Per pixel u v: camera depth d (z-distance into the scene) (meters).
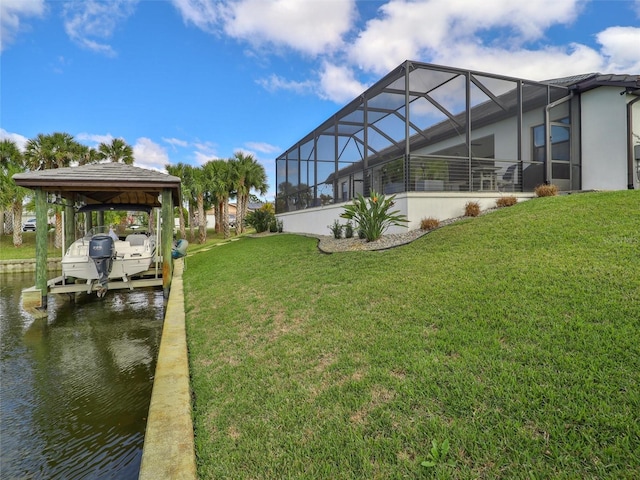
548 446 1.85
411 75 9.36
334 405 2.55
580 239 5.16
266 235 18.75
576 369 2.38
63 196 10.12
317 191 14.85
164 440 2.45
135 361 5.46
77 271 8.52
